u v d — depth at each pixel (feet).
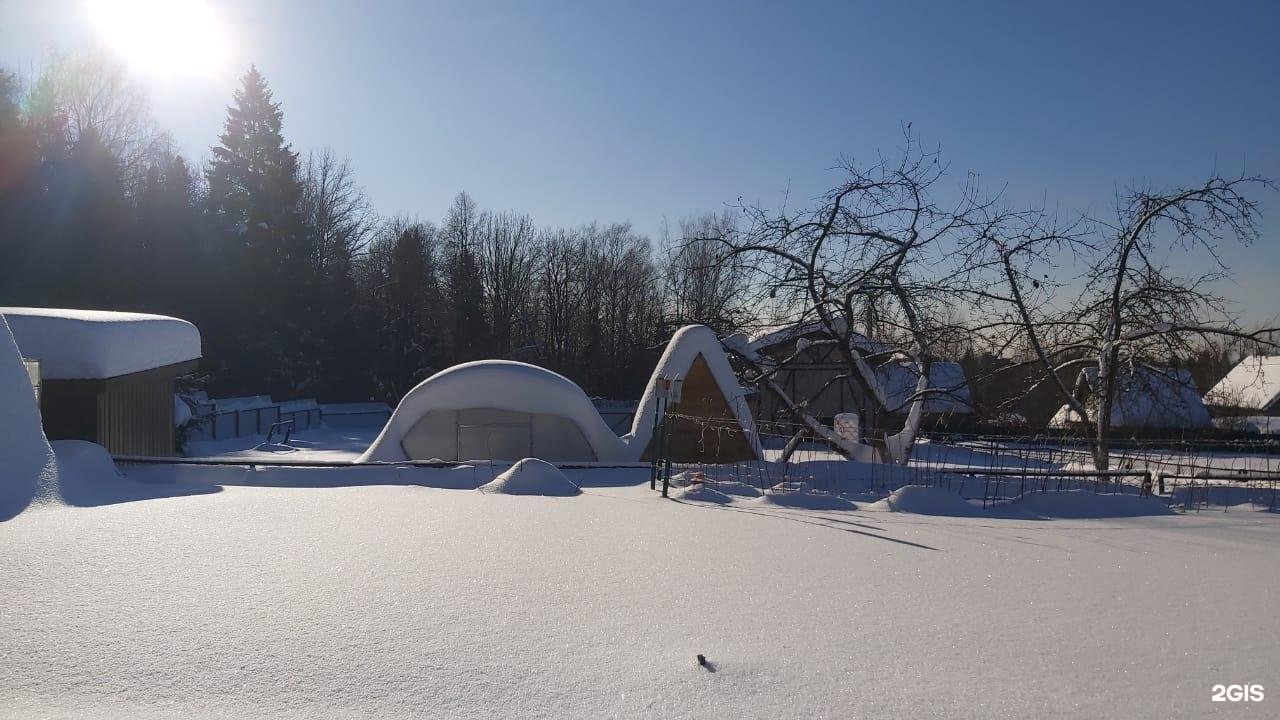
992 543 24.66
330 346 202.49
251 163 194.90
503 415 65.77
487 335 217.56
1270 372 132.57
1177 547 24.30
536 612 16.38
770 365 59.41
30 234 134.72
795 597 18.01
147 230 161.27
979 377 52.80
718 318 64.28
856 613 16.85
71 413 53.36
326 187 215.10
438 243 245.86
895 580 19.67
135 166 168.14
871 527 27.40
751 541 24.23
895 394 57.21
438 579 18.60
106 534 22.25
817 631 15.62
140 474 39.88
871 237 53.72
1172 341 48.34
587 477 44.52
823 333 55.62
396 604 16.58
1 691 12.28
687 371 66.85
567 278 233.55
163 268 161.89
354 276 237.25
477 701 12.32
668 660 13.93
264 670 13.19
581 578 19.15
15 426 30.45
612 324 223.71
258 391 186.19
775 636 15.29
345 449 134.92
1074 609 17.31
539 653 14.15
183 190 173.99
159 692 12.39
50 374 52.08
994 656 14.38
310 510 27.22
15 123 135.03
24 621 15.05
